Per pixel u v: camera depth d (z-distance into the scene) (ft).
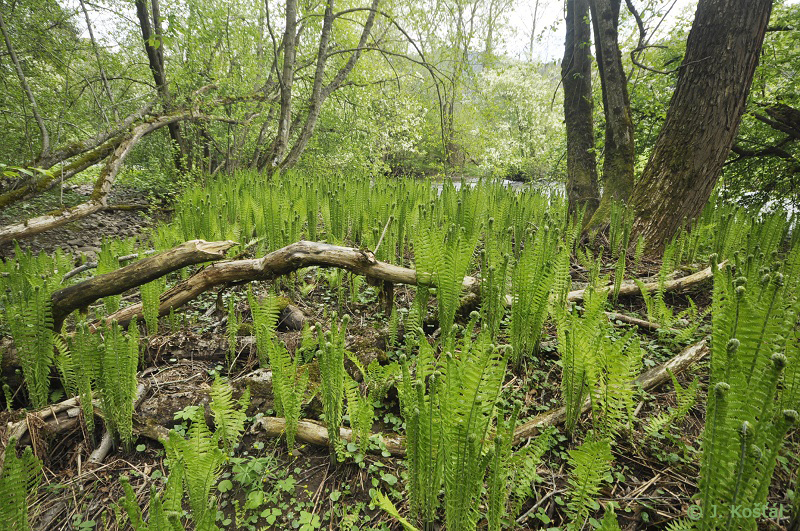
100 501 5.47
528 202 14.85
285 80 27.89
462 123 32.99
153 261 7.74
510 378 7.39
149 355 8.10
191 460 4.42
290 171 25.96
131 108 24.75
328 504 5.36
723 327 4.25
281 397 5.74
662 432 6.04
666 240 13.37
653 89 21.04
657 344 8.41
